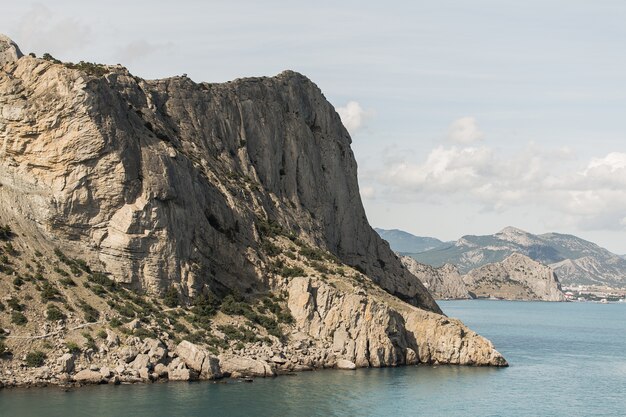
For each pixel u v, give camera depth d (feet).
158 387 425.69
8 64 517.14
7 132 491.31
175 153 540.11
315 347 524.52
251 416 384.68
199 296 512.22
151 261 498.69
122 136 503.20
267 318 527.40
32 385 404.36
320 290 548.72
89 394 399.65
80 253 489.26
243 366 472.03
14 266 457.27
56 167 490.08
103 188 493.36
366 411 413.80
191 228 529.45
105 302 467.11
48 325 432.66
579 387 524.52
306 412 401.49
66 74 498.69
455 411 429.38
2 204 483.92
